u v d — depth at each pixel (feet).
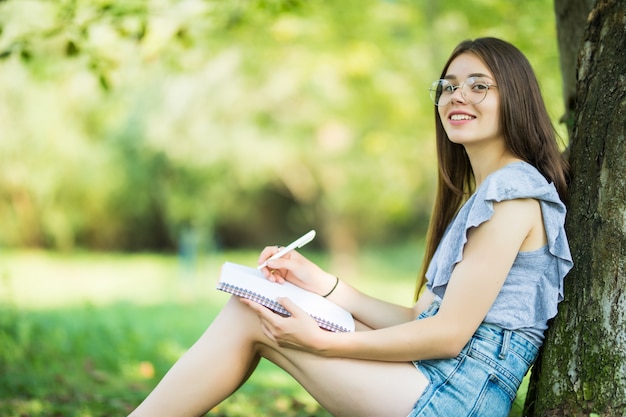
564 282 8.10
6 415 12.48
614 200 7.90
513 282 7.93
